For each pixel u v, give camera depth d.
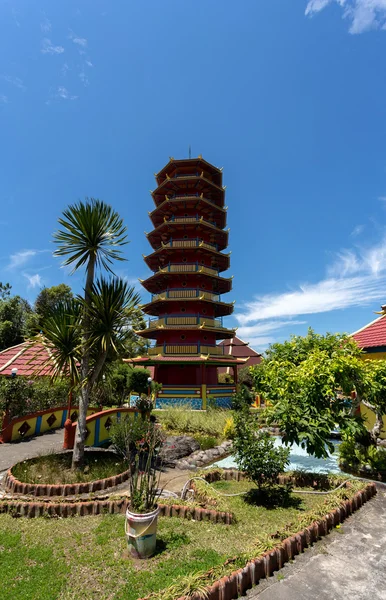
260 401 29.08
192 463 11.13
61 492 7.71
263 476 7.75
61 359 9.64
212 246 30.92
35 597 4.00
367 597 4.08
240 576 4.14
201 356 25.20
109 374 10.89
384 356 12.84
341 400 9.55
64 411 16.72
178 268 28.78
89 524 6.09
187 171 31.52
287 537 5.12
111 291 10.00
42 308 10.60
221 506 6.70
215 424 16.03
